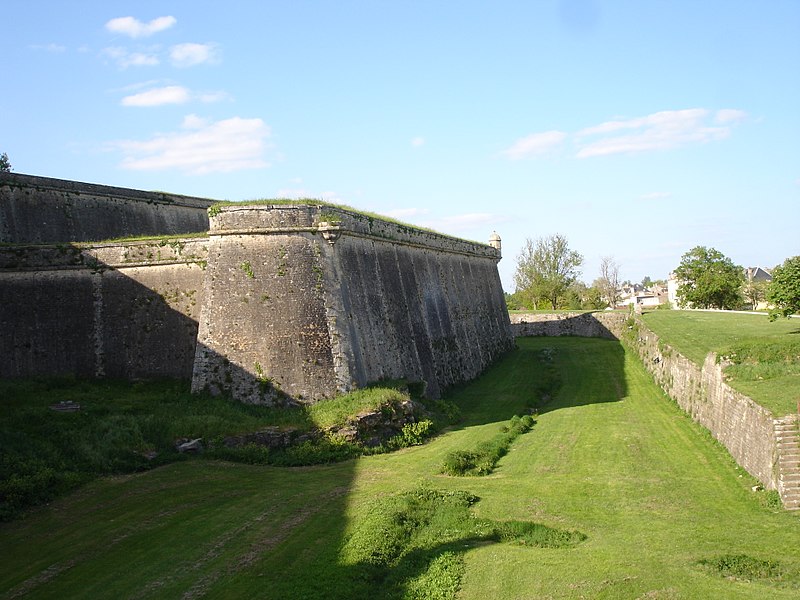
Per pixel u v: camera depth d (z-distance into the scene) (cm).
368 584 1452
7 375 2908
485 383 4469
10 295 2969
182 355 3011
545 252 9656
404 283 3797
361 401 2709
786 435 1847
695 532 1641
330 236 2917
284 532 1730
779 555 1470
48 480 1953
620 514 1828
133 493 1997
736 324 4247
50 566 1517
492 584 1423
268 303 2814
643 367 4681
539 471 2314
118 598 1373
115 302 3066
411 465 2397
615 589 1341
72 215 3628
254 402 2728
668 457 2389
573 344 6216
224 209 2867
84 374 2991
